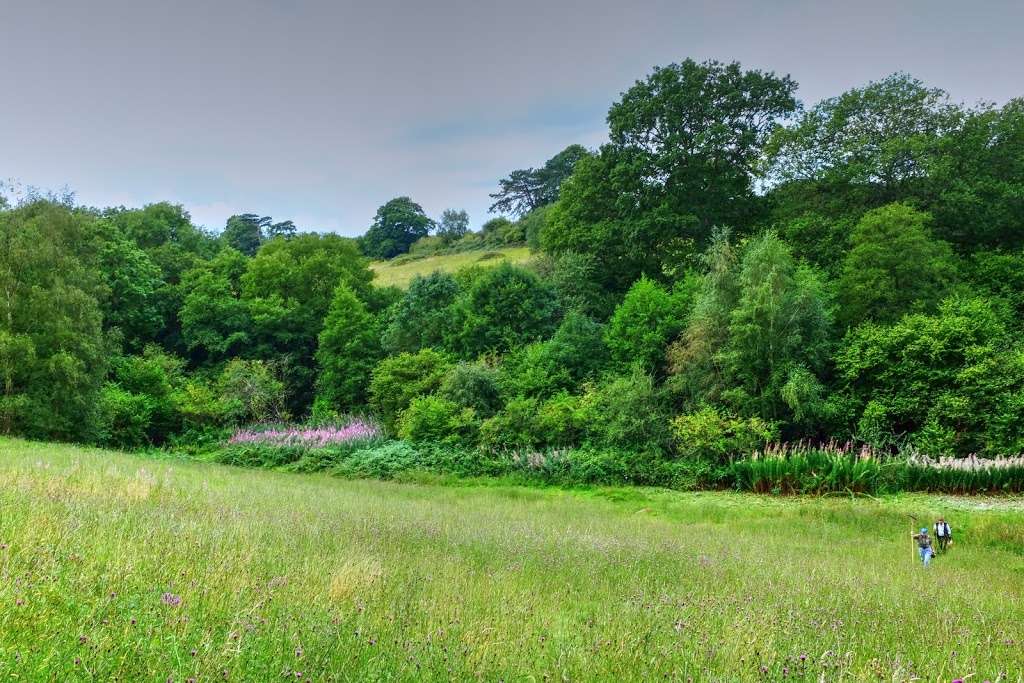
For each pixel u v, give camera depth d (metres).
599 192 44.56
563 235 45.69
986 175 36.41
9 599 4.34
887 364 27.14
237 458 33.28
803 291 28.33
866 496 22.78
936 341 25.97
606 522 17.09
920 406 26.28
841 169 39.12
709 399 28.50
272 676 3.95
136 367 40.53
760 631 6.22
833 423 27.83
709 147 40.31
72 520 7.26
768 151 41.88
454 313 39.62
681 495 24.14
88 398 32.81
